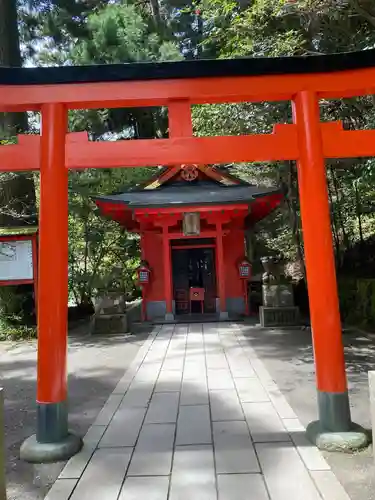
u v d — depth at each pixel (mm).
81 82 4168
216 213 12102
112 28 12641
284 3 7199
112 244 15625
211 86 4234
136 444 4016
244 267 12914
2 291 10805
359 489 3113
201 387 5793
